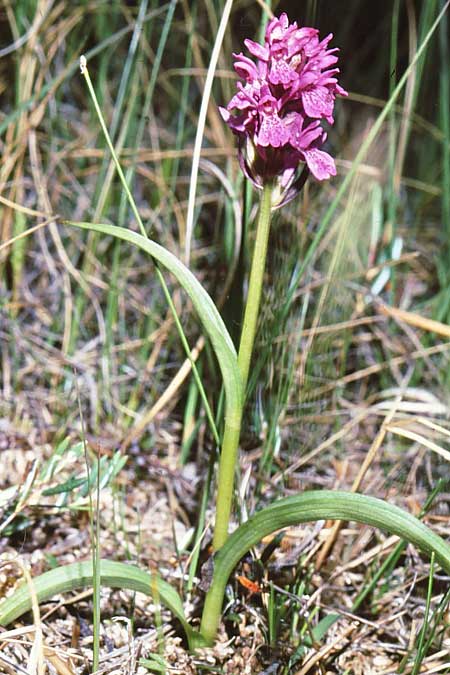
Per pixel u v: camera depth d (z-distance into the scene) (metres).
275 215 0.67
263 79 0.52
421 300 0.86
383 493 0.69
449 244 0.81
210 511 0.65
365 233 0.84
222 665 0.57
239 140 0.53
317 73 0.52
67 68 0.79
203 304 0.53
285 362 0.69
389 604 0.62
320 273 0.80
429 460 0.69
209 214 0.88
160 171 0.84
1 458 0.68
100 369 0.74
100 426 0.72
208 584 0.56
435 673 0.58
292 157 0.53
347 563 0.64
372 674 0.58
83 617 0.59
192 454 0.71
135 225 0.84
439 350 0.77
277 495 0.66
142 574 0.56
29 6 0.81
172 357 0.76
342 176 0.89
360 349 0.79
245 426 0.68
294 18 1.09
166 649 0.58
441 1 0.78
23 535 0.63
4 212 0.77
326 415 0.73
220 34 0.57
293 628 0.59
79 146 0.86
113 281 0.74
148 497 0.68
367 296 0.79
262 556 0.60
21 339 0.75
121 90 0.76
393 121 0.78
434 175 0.98
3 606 0.55
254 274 0.54
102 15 0.88
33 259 0.81
